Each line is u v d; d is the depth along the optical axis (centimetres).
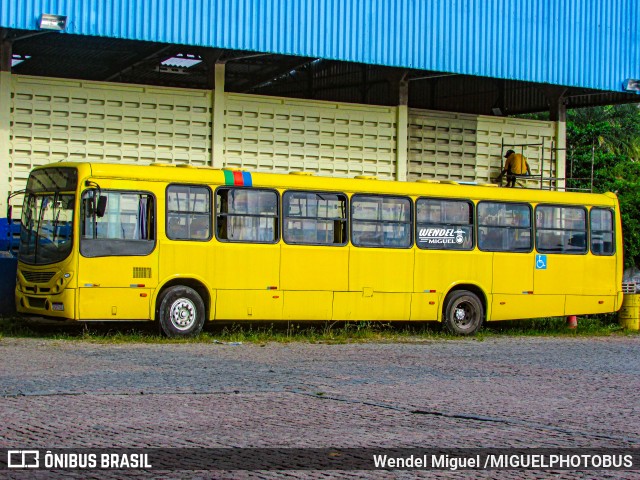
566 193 2383
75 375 1332
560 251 2361
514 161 2853
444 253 2192
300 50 2381
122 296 1822
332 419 1067
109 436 941
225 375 1384
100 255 1803
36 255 1855
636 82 2884
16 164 2228
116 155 2347
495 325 2495
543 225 2341
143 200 1855
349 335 2078
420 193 2170
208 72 2486
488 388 1349
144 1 2180
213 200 1927
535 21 2739
